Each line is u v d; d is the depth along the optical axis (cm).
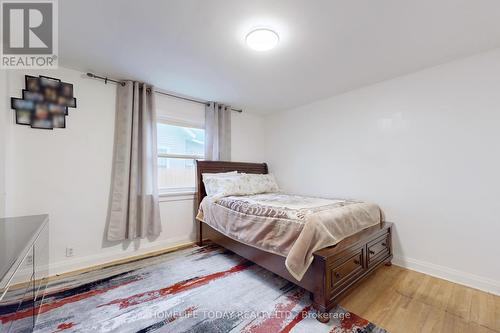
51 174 215
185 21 155
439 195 214
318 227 163
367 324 146
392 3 137
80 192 230
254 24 158
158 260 250
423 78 225
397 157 242
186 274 216
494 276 185
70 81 225
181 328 143
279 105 350
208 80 256
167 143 305
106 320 149
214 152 334
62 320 148
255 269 227
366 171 269
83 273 217
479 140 194
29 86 204
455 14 146
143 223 256
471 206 197
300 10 143
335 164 302
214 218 268
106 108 247
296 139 358
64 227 221
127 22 156
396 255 240
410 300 174
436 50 190
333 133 305
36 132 208
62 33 168
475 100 196
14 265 88
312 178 332
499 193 184
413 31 165
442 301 173
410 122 234
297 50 192
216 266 234
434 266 215
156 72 236
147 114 270
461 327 144
